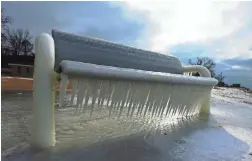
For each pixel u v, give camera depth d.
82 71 1.65
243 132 2.60
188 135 2.30
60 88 1.59
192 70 3.61
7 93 4.51
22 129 2.07
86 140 1.90
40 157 1.48
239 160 1.72
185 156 1.73
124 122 2.58
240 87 17.02
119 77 1.91
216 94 8.48
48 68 1.60
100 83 1.84
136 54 2.74
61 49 1.99
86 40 2.24
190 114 3.25
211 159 1.70
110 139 1.98
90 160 1.51
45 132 1.63
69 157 1.52
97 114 2.79
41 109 1.61
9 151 1.54
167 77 2.37
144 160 1.59
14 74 9.28
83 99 1.79
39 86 1.59
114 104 2.02
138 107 2.23
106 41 2.45
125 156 1.63
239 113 4.00
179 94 2.67
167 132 2.35
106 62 2.32
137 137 2.11
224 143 2.12
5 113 2.70
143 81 2.13
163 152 1.77
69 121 2.46
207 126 2.76
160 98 2.41
